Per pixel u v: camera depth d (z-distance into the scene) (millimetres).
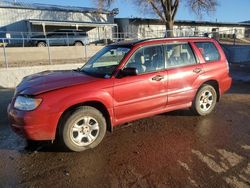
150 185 3639
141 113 5254
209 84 6438
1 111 7215
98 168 4090
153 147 4781
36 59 18141
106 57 5445
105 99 4707
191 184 3643
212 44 6480
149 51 5371
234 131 5508
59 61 16719
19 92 4555
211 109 6500
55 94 4344
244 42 29844
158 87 5352
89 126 4664
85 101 4531
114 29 37344
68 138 4473
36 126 4262
